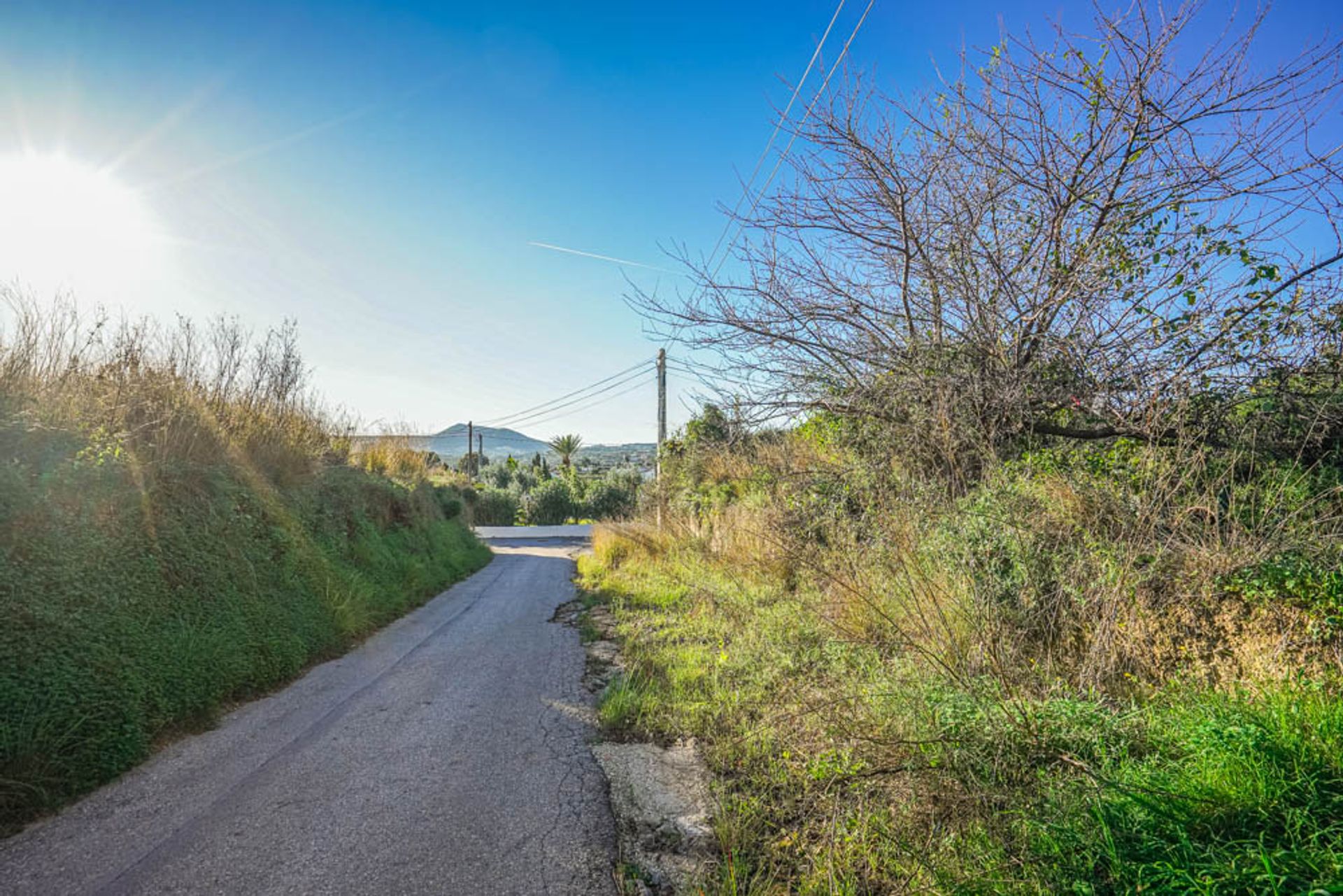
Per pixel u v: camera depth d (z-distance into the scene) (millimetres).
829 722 4168
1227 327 5578
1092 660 4020
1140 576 4324
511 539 35344
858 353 7375
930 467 6945
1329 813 2322
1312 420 5188
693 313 7668
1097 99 6250
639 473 48812
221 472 7555
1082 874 2371
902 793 3396
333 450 13359
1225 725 2812
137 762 4156
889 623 5113
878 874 2879
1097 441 6680
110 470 5668
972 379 6539
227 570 6418
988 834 2812
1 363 6012
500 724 4992
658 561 14555
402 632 8641
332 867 3021
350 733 4777
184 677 4875
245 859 3076
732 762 4242
